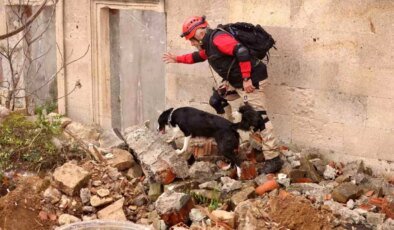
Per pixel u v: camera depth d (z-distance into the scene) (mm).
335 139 7855
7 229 6465
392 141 7461
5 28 11430
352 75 7609
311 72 7914
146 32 9656
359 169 7555
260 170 7504
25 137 8289
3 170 7641
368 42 7438
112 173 7344
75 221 6645
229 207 6840
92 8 10055
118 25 10055
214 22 8711
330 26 7676
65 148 8055
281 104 8219
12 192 6805
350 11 7508
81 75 10453
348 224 6570
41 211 6758
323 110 7891
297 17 7914
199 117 7395
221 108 7887
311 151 7984
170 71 9281
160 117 7688
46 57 11117
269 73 8242
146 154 7398
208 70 8875
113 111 10328
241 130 7523
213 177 7355
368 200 6949
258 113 7328
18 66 11453
